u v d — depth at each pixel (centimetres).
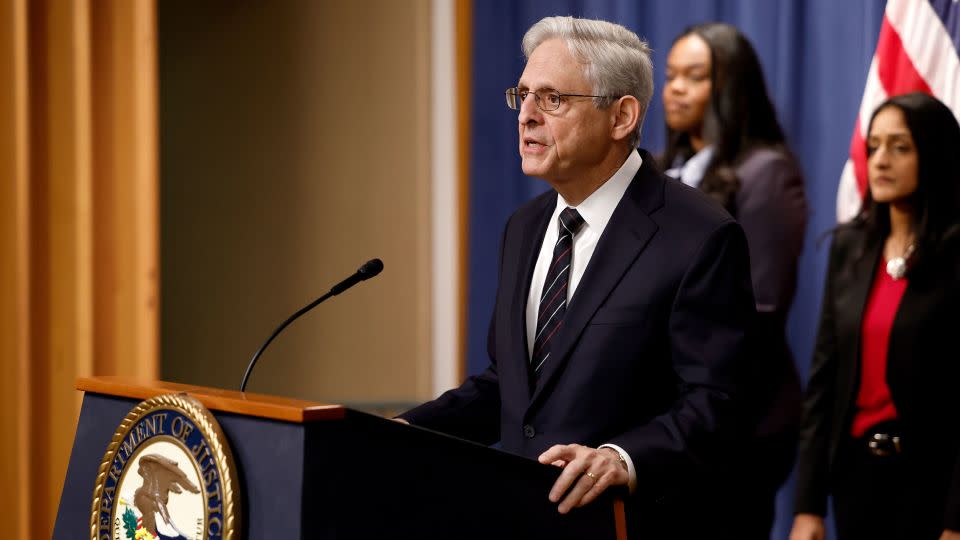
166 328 978
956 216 568
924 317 557
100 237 814
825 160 741
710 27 698
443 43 1010
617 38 420
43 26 792
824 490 607
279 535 289
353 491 297
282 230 1003
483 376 460
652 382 399
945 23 656
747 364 392
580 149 412
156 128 814
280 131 1003
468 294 965
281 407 291
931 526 551
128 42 815
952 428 551
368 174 1011
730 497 609
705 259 391
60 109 794
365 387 1012
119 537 323
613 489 360
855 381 585
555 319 417
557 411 398
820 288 729
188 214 987
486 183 961
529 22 942
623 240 406
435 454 318
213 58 995
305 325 1007
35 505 790
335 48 1007
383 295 1014
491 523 330
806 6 754
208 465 301
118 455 327
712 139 677
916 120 575
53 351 796
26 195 773
